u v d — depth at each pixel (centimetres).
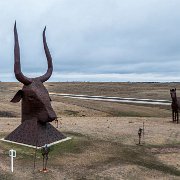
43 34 2270
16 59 2059
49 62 2250
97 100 6109
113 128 2836
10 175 1597
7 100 5297
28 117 2142
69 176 1630
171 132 2733
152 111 4872
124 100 6400
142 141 2369
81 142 2253
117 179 1611
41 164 1788
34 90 2080
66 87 11731
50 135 2167
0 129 2670
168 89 10019
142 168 1788
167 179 1645
